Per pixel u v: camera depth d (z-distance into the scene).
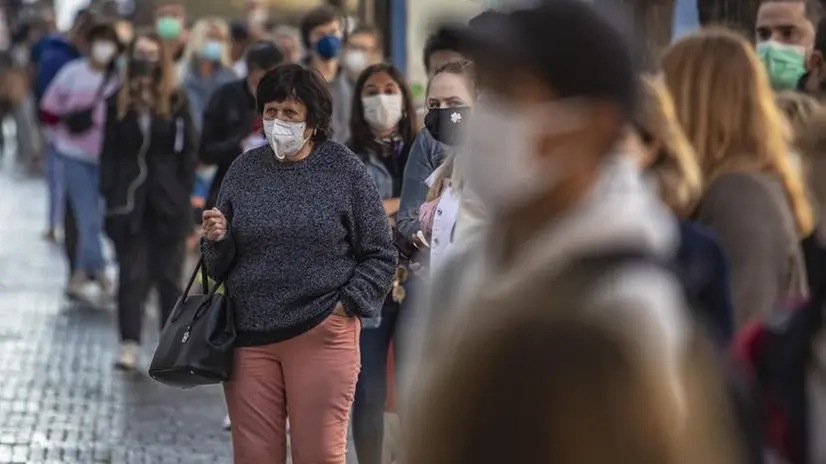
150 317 26.50
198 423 18.59
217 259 11.98
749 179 8.62
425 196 13.98
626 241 4.71
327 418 11.94
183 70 33.03
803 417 6.45
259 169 12.16
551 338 4.55
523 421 4.57
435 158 13.95
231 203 12.14
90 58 26.97
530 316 4.62
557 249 4.75
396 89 15.30
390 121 15.29
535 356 4.56
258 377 11.94
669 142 7.76
